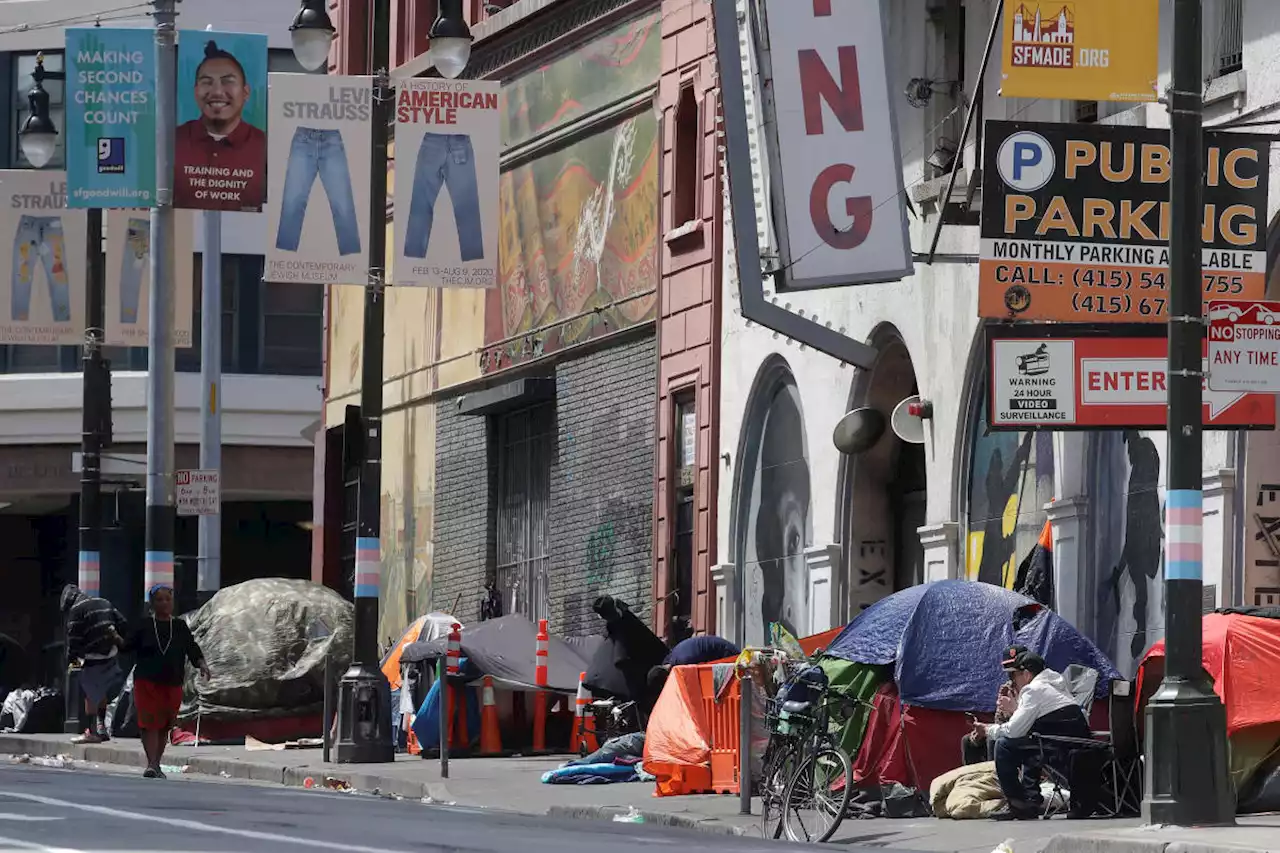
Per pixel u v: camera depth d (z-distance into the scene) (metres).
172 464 66.31
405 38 84.75
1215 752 33.41
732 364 63.06
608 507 69.50
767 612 61.56
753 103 52.72
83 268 69.56
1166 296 41.59
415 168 55.28
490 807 44.31
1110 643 47.09
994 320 50.25
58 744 64.62
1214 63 45.31
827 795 35.56
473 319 78.75
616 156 69.31
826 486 58.47
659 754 43.94
